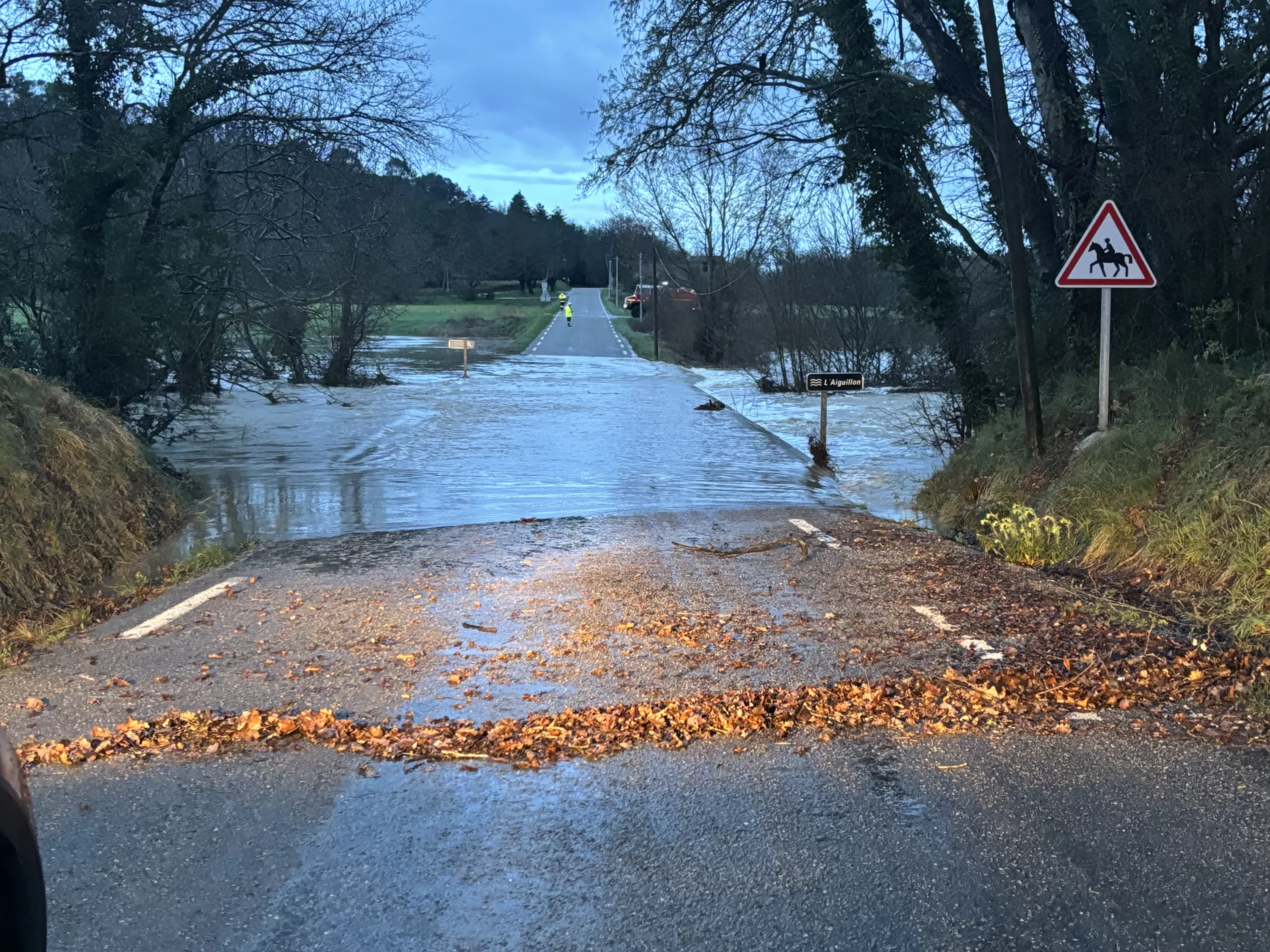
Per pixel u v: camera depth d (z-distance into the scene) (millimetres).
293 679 5422
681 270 55062
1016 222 10133
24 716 4887
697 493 12117
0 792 2102
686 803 3975
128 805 3963
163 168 15164
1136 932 3109
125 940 3096
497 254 148125
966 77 11750
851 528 9781
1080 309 11703
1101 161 11438
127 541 8703
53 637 6195
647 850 3617
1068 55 11484
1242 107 9992
